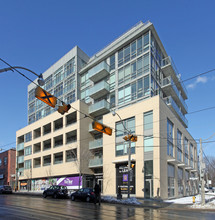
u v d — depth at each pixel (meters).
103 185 30.28
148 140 26.59
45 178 40.75
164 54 36.62
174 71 35.50
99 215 12.53
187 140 41.41
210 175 73.69
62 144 38.53
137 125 27.95
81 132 34.41
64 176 36.47
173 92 35.50
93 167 33.56
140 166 26.52
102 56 36.75
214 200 24.69
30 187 44.84
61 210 14.51
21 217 11.46
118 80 34.00
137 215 12.80
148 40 31.06
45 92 10.85
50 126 43.66
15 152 53.75
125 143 28.88
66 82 41.97
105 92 35.09
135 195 26.33
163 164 26.05
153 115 26.66
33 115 49.84
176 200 24.80
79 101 35.25
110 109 34.31
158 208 17.23
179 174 33.25
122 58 34.22
